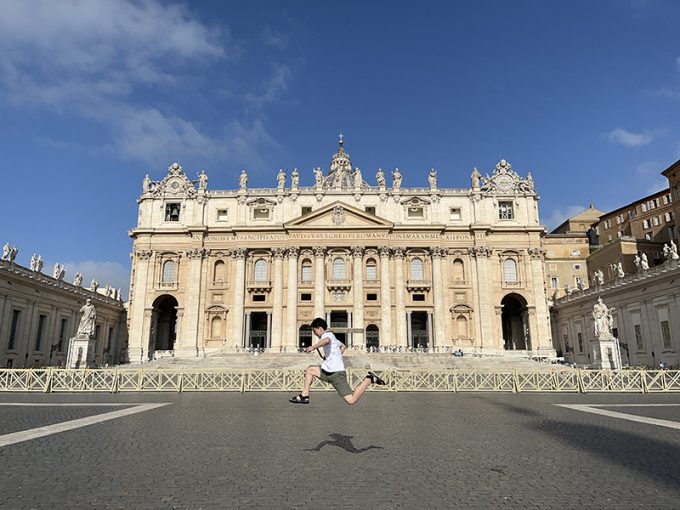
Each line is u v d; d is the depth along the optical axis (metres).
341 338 72.25
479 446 11.30
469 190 75.25
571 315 70.88
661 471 8.86
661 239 78.56
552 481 8.27
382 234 71.88
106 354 72.06
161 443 11.56
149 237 73.31
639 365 53.34
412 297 71.44
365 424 14.93
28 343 53.28
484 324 69.62
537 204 74.94
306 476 8.60
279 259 71.62
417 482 8.23
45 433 12.80
